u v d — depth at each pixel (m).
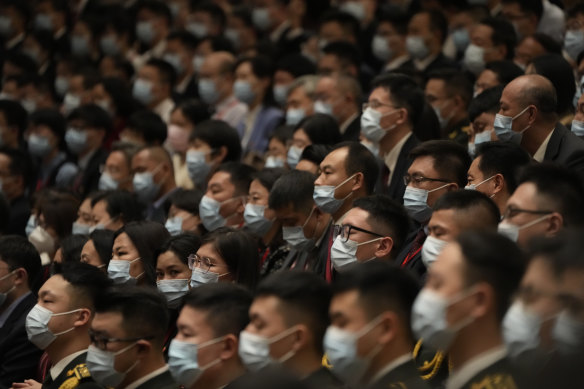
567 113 16.16
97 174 22.05
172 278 13.81
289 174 14.66
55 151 23.42
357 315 8.92
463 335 8.43
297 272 9.73
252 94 23.06
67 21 33.94
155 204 19.39
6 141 24.72
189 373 10.24
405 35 23.70
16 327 14.95
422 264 12.60
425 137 16.47
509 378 8.13
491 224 11.09
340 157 14.26
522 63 19.50
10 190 21.14
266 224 15.53
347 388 9.36
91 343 11.46
